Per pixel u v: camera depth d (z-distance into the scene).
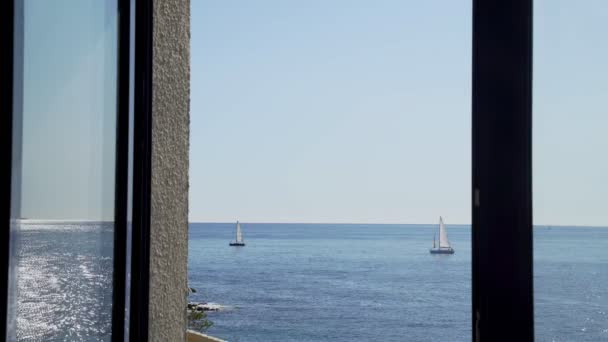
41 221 0.52
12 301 0.47
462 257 62.47
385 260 58.47
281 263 54.47
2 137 0.46
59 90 0.55
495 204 0.82
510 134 0.83
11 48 0.47
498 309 0.81
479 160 0.83
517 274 0.81
